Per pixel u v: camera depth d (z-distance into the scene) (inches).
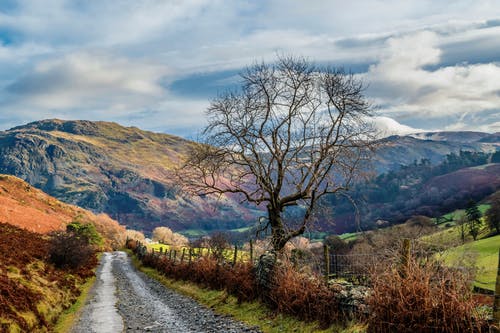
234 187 946.1
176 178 948.6
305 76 908.6
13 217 2967.5
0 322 481.1
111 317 721.6
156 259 1893.5
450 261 376.8
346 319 442.9
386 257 402.9
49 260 1237.1
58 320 689.0
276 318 553.0
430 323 337.1
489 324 305.9
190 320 655.1
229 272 837.8
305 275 550.6
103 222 5812.0
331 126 872.3
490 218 3435.0
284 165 888.3
